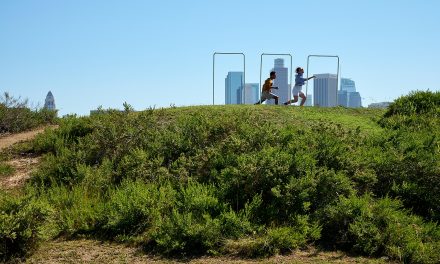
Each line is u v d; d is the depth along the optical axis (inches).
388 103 638.5
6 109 616.4
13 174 443.5
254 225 319.9
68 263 280.8
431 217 347.9
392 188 365.7
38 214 309.3
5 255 286.5
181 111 565.3
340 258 287.6
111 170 419.2
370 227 306.8
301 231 314.8
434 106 606.5
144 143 459.8
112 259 287.4
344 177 355.9
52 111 665.0
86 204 359.9
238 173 358.6
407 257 285.3
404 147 425.7
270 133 425.7
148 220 331.0
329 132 456.1
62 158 444.1
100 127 484.1
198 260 285.6
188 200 338.6
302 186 342.3
